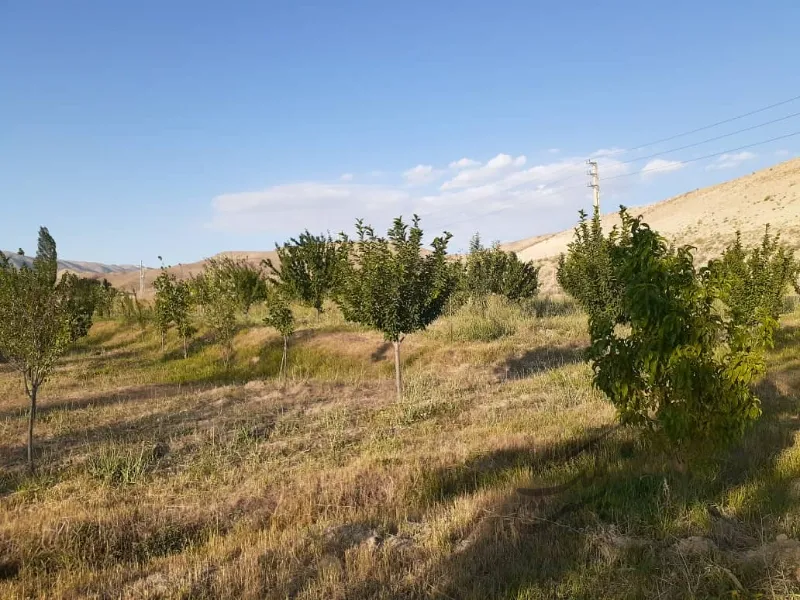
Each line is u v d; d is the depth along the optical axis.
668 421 5.96
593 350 6.54
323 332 21.00
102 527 6.14
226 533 6.18
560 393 11.38
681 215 71.12
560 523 5.33
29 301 9.12
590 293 15.85
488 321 20.12
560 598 4.14
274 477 7.79
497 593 4.24
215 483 7.89
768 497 5.43
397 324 12.50
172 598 4.59
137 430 11.00
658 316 6.04
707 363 5.98
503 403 11.20
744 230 52.31
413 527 5.68
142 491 7.65
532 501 5.85
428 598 4.26
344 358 18.58
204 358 21.08
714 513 5.30
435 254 12.87
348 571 4.71
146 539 6.06
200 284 22.77
